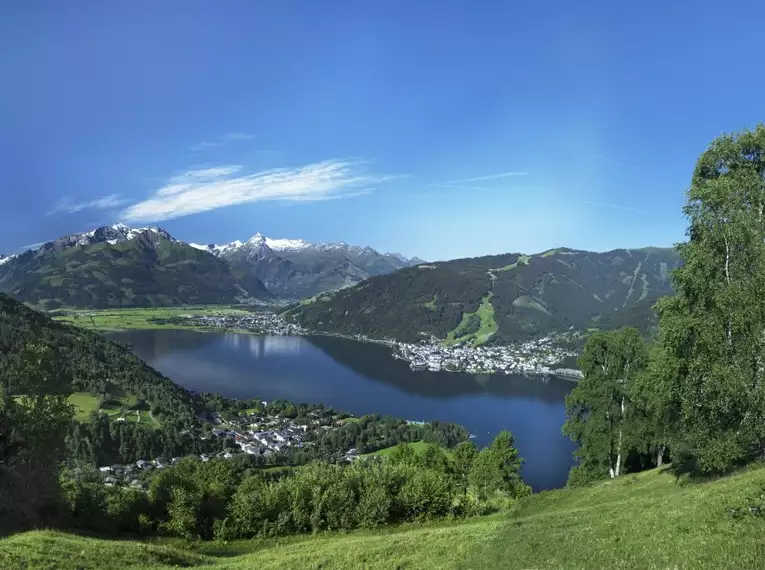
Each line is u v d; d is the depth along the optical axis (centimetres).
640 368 5012
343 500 3953
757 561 1409
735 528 1659
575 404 5522
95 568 2172
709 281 2950
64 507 3522
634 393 4191
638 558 1673
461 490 4812
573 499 4106
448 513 4125
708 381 2792
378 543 2694
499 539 2302
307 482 4084
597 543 1925
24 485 3412
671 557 1600
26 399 3638
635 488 3788
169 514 3847
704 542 1627
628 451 5253
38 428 3581
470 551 2206
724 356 2838
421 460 6656
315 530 3850
